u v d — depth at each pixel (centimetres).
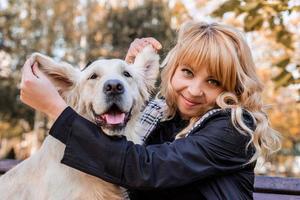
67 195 236
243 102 236
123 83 239
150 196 237
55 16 2108
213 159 216
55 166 241
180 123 259
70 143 207
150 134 257
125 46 1966
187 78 241
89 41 2067
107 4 2062
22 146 2164
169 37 1833
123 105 236
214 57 230
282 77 407
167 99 256
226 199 215
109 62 257
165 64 261
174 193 229
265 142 238
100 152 206
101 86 237
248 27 398
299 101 452
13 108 2083
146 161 209
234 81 236
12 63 2120
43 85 213
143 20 1942
